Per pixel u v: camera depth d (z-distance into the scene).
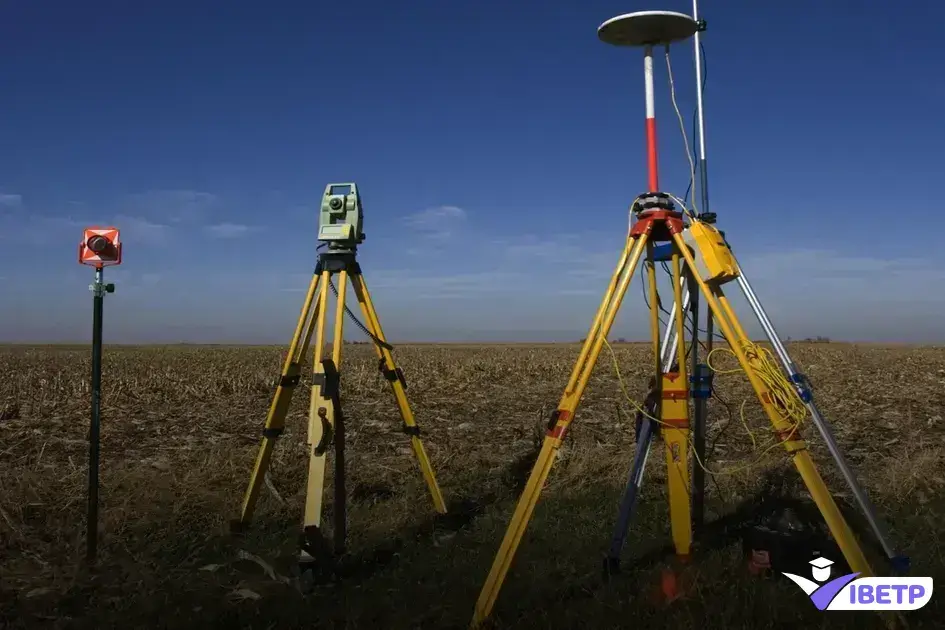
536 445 8.27
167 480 6.25
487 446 8.93
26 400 14.45
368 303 4.95
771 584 3.99
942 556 4.40
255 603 4.00
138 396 15.64
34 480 6.24
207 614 3.86
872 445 8.91
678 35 3.84
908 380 19.41
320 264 4.80
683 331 4.16
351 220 4.67
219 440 9.45
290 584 4.24
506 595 3.99
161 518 5.43
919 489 6.16
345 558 4.61
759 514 5.27
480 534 5.16
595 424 10.93
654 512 5.55
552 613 3.75
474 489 6.58
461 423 11.20
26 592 4.11
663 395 4.30
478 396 15.54
